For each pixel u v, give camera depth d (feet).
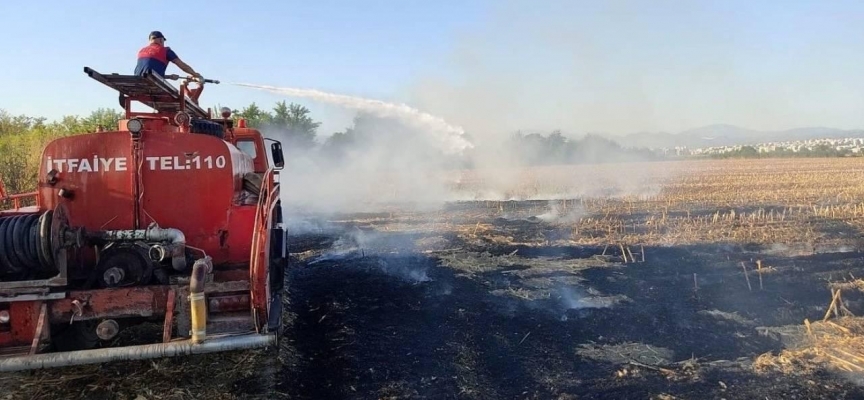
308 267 33.99
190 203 18.19
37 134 67.26
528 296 26.96
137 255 16.93
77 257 17.24
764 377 18.08
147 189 17.90
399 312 24.38
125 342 19.42
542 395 17.13
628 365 19.24
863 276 30.19
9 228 15.37
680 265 32.94
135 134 17.69
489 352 20.44
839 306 25.26
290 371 18.38
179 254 17.06
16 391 16.24
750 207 59.93
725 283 28.94
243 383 17.31
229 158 18.45
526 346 21.03
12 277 16.42
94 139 17.69
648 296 27.02
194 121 23.12
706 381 17.83
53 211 15.56
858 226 46.03
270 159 33.94
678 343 21.50
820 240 40.06
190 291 15.14
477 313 24.41
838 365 18.79
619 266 32.76
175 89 22.18
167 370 17.97
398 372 18.42
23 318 15.61
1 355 14.61
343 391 17.15
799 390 17.06
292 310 24.98
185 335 16.46
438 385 17.53
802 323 23.56
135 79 18.70
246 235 18.52
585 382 18.01
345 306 25.25
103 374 17.53
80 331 17.19
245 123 31.71
